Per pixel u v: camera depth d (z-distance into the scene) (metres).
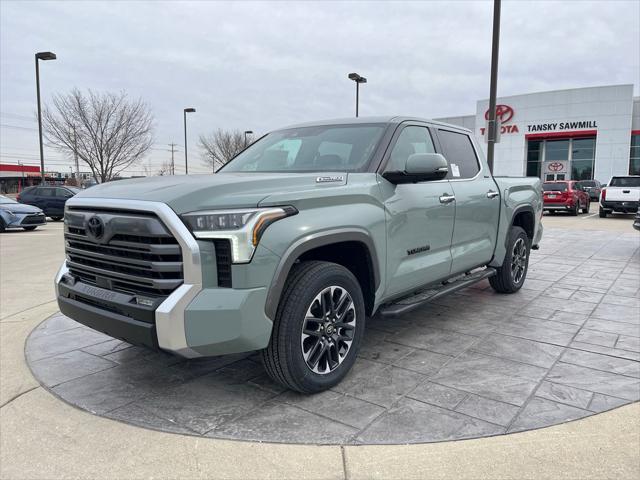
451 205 4.32
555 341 4.23
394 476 2.38
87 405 3.12
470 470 2.41
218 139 53.47
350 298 3.34
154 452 2.59
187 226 2.67
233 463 2.49
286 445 2.63
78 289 3.19
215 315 2.66
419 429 2.77
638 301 5.58
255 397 3.20
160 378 3.52
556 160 37.81
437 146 4.47
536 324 4.71
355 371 3.59
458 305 5.43
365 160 3.70
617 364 3.71
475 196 4.72
